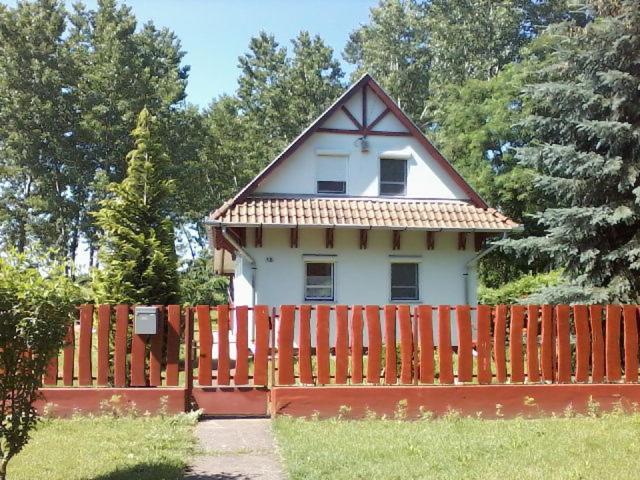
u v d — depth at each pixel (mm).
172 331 8164
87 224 35531
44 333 4895
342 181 16422
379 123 16656
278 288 15148
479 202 16453
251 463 6105
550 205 23875
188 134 38094
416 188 16641
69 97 34344
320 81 45344
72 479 5352
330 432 7148
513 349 8508
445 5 39656
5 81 33344
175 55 44000
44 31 34281
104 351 8023
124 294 11594
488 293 22109
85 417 7707
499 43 37406
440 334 8375
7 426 4918
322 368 8219
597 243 11648
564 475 5488
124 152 35094
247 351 8242
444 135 30047
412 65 43656
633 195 11422
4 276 4809
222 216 14477
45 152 34562
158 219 12461
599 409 8367
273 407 7949
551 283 17781
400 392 8062
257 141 44688
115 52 35312
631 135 10969
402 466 5770
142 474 5492
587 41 11570
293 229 15031
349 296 15500
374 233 15727
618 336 8688
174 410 7883
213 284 33344
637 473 5578
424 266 15906
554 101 12133
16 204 36500
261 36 50188
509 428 7410
